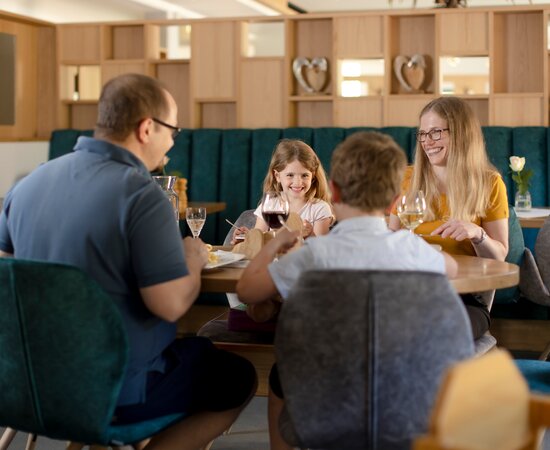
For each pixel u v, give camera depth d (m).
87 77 7.30
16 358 1.97
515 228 3.75
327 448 1.85
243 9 9.02
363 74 13.36
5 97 6.21
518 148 5.53
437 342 1.76
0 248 2.24
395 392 1.77
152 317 2.11
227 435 3.29
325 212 3.47
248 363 2.36
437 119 3.03
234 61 6.19
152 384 2.14
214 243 5.89
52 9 7.79
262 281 2.02
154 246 2.01
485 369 1.31
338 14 5.94
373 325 1.75
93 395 1.94
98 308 1.90
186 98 6.47
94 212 2.03
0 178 5.91
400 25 6.00
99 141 2.12
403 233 2.02
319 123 6.18
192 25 6.26
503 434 1.36
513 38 5.86
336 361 1.78
